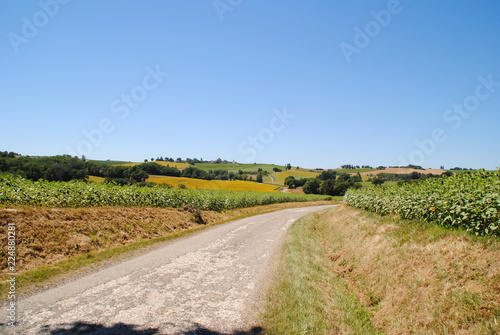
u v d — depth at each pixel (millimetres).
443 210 8883
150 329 4938
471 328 4656
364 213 17000
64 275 7629
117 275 7848
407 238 9070
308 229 19500
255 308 6133
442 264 6559
